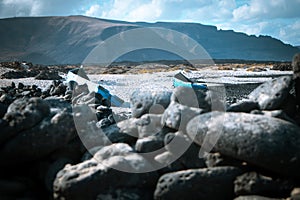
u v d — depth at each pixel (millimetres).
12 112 2615
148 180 2453
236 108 2721
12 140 2520
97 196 2322
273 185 2314
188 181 2342
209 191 2348
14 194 2404
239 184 2352
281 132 2359
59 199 2346
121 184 2385
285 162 2303
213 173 2375
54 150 2635
